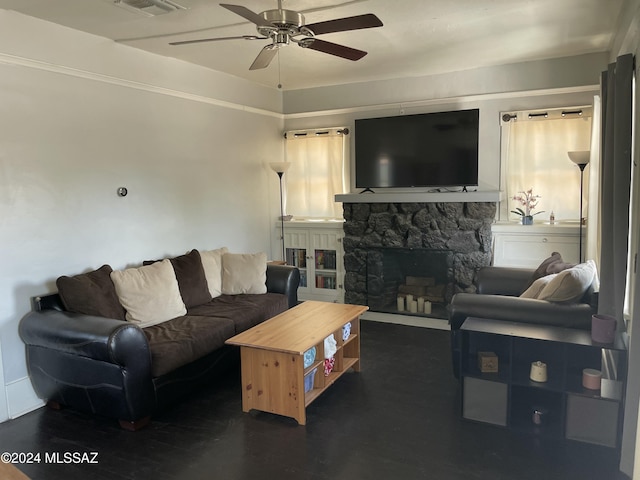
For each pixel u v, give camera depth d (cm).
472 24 351
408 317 526
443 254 518
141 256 411
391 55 435
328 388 344
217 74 491
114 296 343
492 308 301
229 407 321
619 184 274
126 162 393
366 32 365
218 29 350
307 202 604
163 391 302
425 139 516
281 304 439
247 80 536
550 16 336
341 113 574
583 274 293
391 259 550
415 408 312
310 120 595
